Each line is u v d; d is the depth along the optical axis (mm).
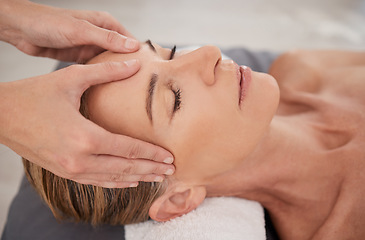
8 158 1810
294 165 1025
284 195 1058
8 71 2215
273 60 1669
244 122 862
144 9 2729
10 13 1003
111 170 759
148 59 859
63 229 1099
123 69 805
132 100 816
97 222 1058
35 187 1005
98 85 841
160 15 2662
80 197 977
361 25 2441
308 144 1063
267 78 924
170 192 954
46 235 1093
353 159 1014
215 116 836
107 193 958
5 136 743
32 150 738
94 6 2732
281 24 2527
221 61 896
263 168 1014
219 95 841
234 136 868
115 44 890
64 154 708
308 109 1277
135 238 1025
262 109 881
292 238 1051
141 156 784
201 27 2541
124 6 2760
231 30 2500
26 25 993
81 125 709
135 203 979
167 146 855
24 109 726
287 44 2352
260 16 2631
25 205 1187
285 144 1039
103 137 711
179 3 2799
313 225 1024
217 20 2607
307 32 2434
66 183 940
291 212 1081
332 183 1021
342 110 1153
